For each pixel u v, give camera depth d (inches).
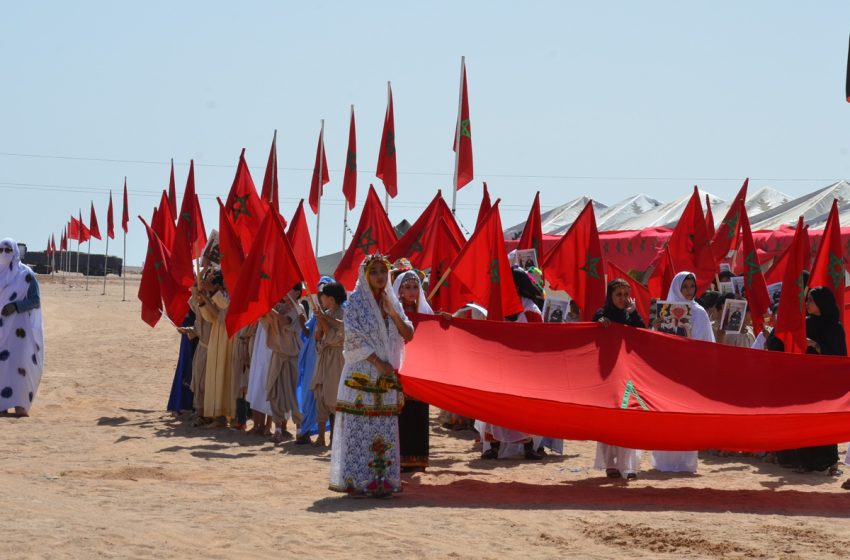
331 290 525.7
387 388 391.9
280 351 553.6
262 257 533.6
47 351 1144.8
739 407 417.1
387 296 387.9
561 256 610.9
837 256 512.7
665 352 434.3
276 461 493.0
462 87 738.8
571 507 385.4
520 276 518.9
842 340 493.7
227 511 362.0
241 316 532.4
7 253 648.4
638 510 380.2
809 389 422.6
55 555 294.5
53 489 403.5
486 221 513.3
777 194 1152.8
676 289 496.1
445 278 530.0
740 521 358.6
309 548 310.5
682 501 403.9
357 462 389.7
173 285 658.8
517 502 394.3
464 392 408.5
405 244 585.3
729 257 757.3
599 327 440.8
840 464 518.6
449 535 330.0
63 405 717.3
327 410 534.3
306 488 417.7
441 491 416.2
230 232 584.4
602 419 409.4
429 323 438.0
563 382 424.2
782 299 498.3
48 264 3882.9
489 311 507.5
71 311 1892.2
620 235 1047.6
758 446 421.4
